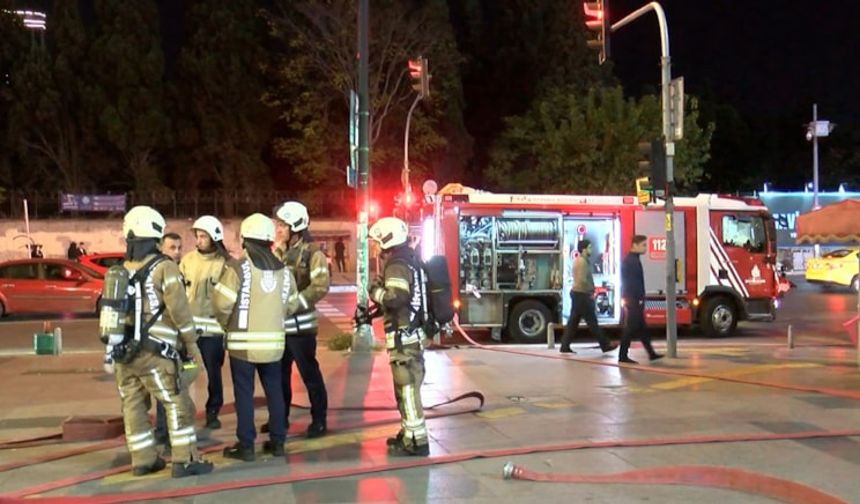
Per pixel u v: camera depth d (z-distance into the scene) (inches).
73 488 230.2
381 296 256.5
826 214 454.6
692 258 616.4
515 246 579.5
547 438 284.7
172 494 222.5
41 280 748.0
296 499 219.6
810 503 212.2
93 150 1444.4
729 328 629.6
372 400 355.9
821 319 767.7
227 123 1477.6
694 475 232.8
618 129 1364.4
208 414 304.7
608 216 594.6
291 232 290.7
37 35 1435.8
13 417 325.7
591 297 488.1
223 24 1480.1
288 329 281.4
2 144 1405.0
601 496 221.5
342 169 1441.9
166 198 1406.3
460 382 394.3
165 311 235.8
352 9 1326.3
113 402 354.3
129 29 1448.1
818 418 311.4
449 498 220.2
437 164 1526.8
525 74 1691.7
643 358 476.4
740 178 2174.0
